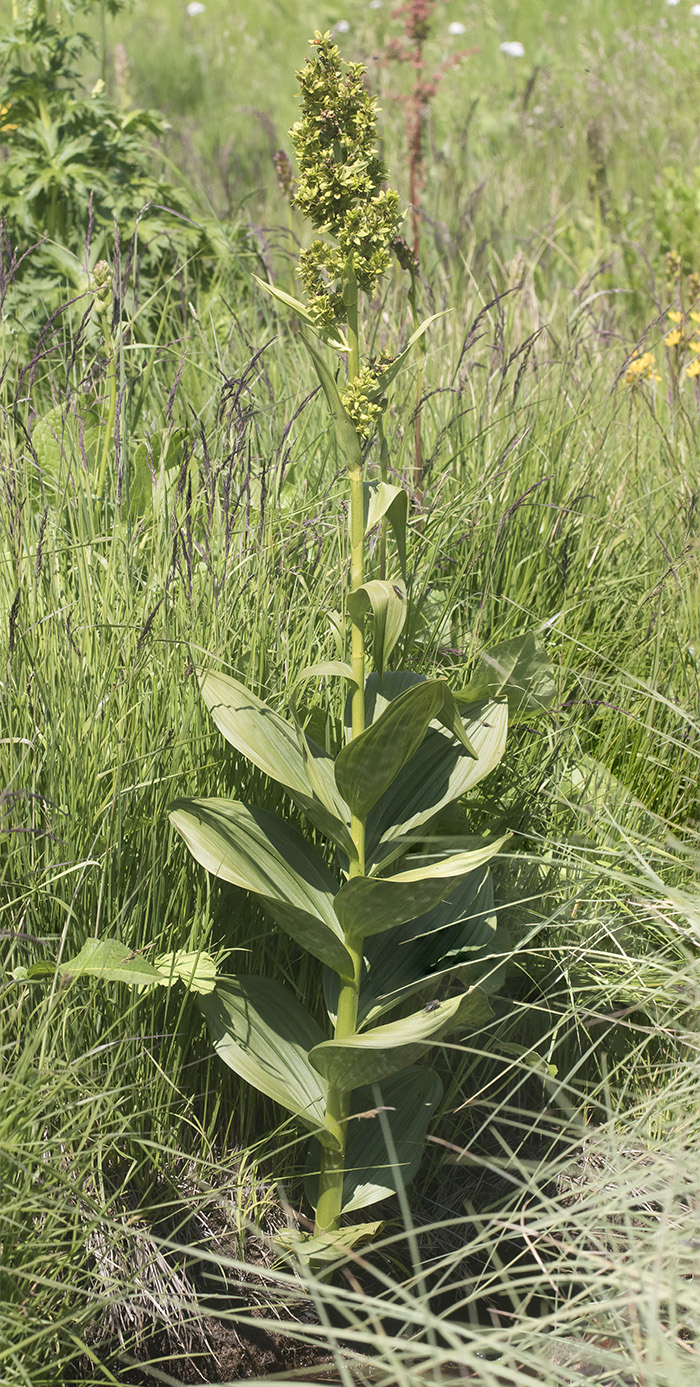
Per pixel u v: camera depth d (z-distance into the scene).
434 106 7.31
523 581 2.78
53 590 2.19
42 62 3.85
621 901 2.20
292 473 2.77
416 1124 1.95
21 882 1.84
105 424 2.62
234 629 2.17
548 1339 1.63
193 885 1.99
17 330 3.37
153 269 3.89
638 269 5.24
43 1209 1.60
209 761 2.04
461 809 2.03
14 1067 1.70
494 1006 2.17
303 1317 1.88
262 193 5.81
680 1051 2.12
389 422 3.02
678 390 3.61
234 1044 1.85
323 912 1.85
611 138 7.32
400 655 2.32
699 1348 1.62
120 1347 1.76
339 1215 1.89
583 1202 1.69
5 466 2.36
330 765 1.91
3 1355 1.48
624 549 2.99
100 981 1.82
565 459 3.13
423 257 4.66
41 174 3.71
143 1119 1.88
